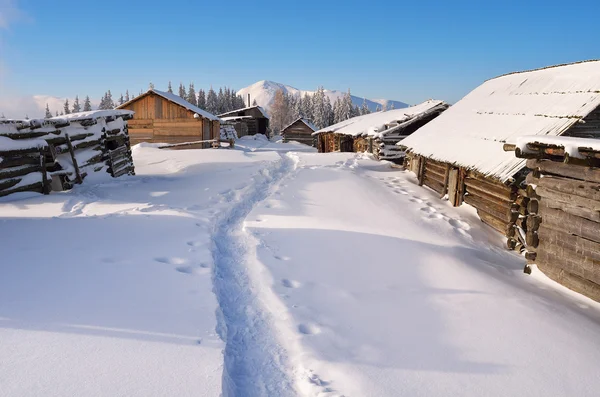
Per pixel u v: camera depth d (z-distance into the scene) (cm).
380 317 492
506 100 1228
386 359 405
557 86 1049
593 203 566
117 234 726
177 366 358
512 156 850
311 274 615
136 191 1150
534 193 687
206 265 611
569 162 586
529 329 473
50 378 330
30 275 529
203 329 424
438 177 1361
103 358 361
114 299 475
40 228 739
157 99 3091
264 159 2077
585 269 583
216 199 1079
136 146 2573
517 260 791
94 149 1288
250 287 571
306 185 1366
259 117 6538
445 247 789
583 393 364
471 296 558
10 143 936
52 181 1073
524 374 388
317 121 9331
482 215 1030
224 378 354
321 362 397
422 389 360
